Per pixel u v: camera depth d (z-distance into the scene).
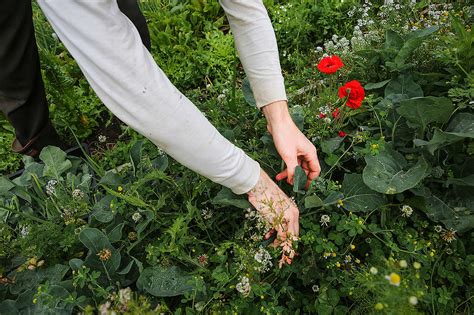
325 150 0.90
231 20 0.79
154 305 0.80
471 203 0.88
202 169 0.66
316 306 0.79
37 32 1.43
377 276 0.59
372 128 0.95
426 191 0.89
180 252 0.82
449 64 1.02
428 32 0.99
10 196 1.02
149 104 0.56
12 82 0.94
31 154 1.14
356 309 0.77
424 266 0.81
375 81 1.11
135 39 0.56
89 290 0.82
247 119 1.10
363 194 0.86
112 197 0.93
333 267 0.83
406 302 0.56
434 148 0.85
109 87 0.55
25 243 0.86
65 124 1.26
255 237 0.79
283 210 0.73
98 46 0.52
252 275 0.77
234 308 0.77
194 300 0.78
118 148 1.15
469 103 0.92
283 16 1.43
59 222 0.94
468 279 0.84
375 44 1.20
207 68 1.38
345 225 0.81
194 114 0.61
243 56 0.81
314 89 1.17
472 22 1.23
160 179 0.96
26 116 1.04
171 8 1.58
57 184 1.02
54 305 0.78
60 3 0.51
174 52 1.42
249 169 0.71
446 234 0.84
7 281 0.84
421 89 0.99
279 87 0.81
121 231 0.87
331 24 1.44
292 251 0.75
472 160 0.88
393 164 0.87
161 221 0.89
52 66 1.15
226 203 0.82
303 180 0.81
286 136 0.81
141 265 0.82
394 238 0.89
